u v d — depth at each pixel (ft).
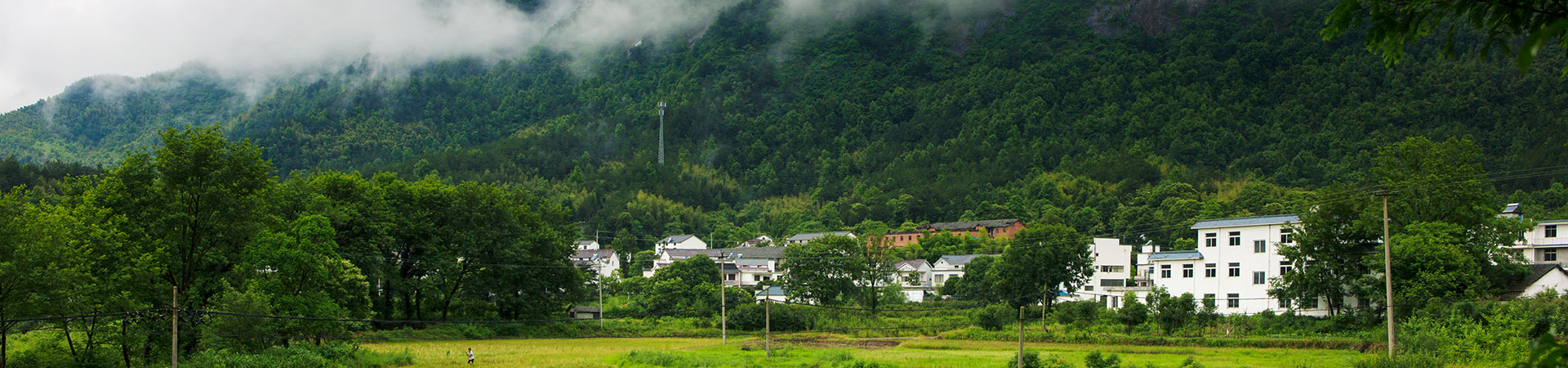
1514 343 190.49
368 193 312.91
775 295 474.08
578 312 395.55
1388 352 185.57
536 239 358.23
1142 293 381.81
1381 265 255.91
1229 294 315.99
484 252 345.72
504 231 349.20
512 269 348.38
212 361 189.98
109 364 189.88
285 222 249.96
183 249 213.87
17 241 167.94
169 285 208.74
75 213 192.03
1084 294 403.34
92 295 181.98
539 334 345.10
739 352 270.87
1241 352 243.19
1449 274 243.19
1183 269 328.90
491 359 243.19
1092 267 361.71
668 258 602.85
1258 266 310.24
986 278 393.70
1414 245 249.14
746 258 599.16
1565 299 231.50
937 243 622.95
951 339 310.65
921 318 372.79
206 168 212.43
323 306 228.43
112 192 209.87
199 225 215.10
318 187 303.27
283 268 220.84
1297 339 251.60
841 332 347.77
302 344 224.53
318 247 230.27
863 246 420.36
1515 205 362.33
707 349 279.69
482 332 336.29
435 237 336.29
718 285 446.19
